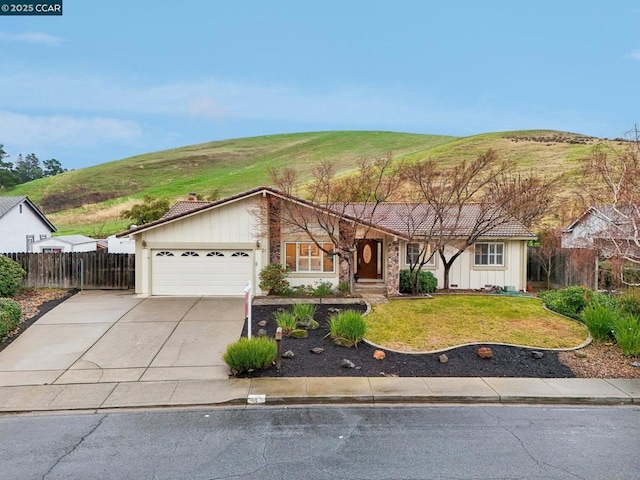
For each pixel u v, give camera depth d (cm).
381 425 717
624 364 1000
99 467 580
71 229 4550
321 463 590
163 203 3581
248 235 1714
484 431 695
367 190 2009
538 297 1677
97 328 1259
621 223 1377
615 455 615
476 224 1769
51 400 814
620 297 1321
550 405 819
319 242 1741
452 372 956
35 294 1681
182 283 1712
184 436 674
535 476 558
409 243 1862
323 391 846
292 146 8981
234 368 939
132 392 849
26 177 11644
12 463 590
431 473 564
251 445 643
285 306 1501
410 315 1379
